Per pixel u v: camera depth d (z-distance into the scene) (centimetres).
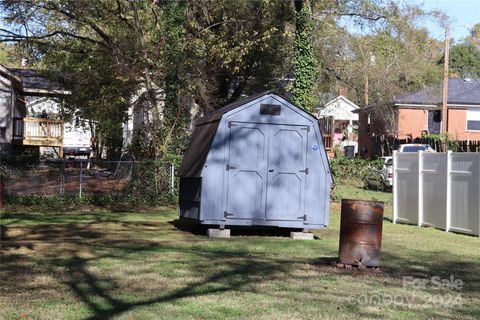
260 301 652
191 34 2352
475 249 1167
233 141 1241
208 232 1245
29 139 3334
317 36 2811
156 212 1775
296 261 934
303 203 1265
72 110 2989
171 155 2050
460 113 4253
